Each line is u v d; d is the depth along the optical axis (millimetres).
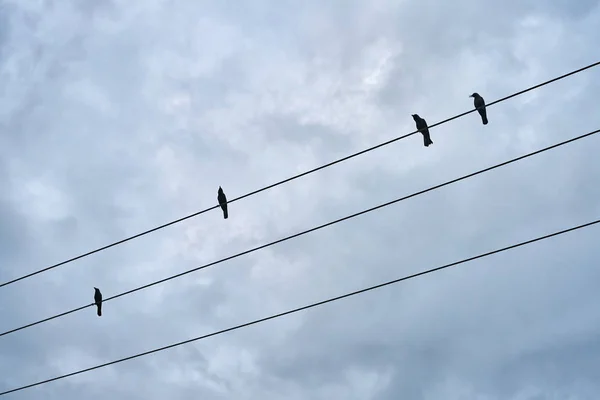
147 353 25406
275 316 23969
